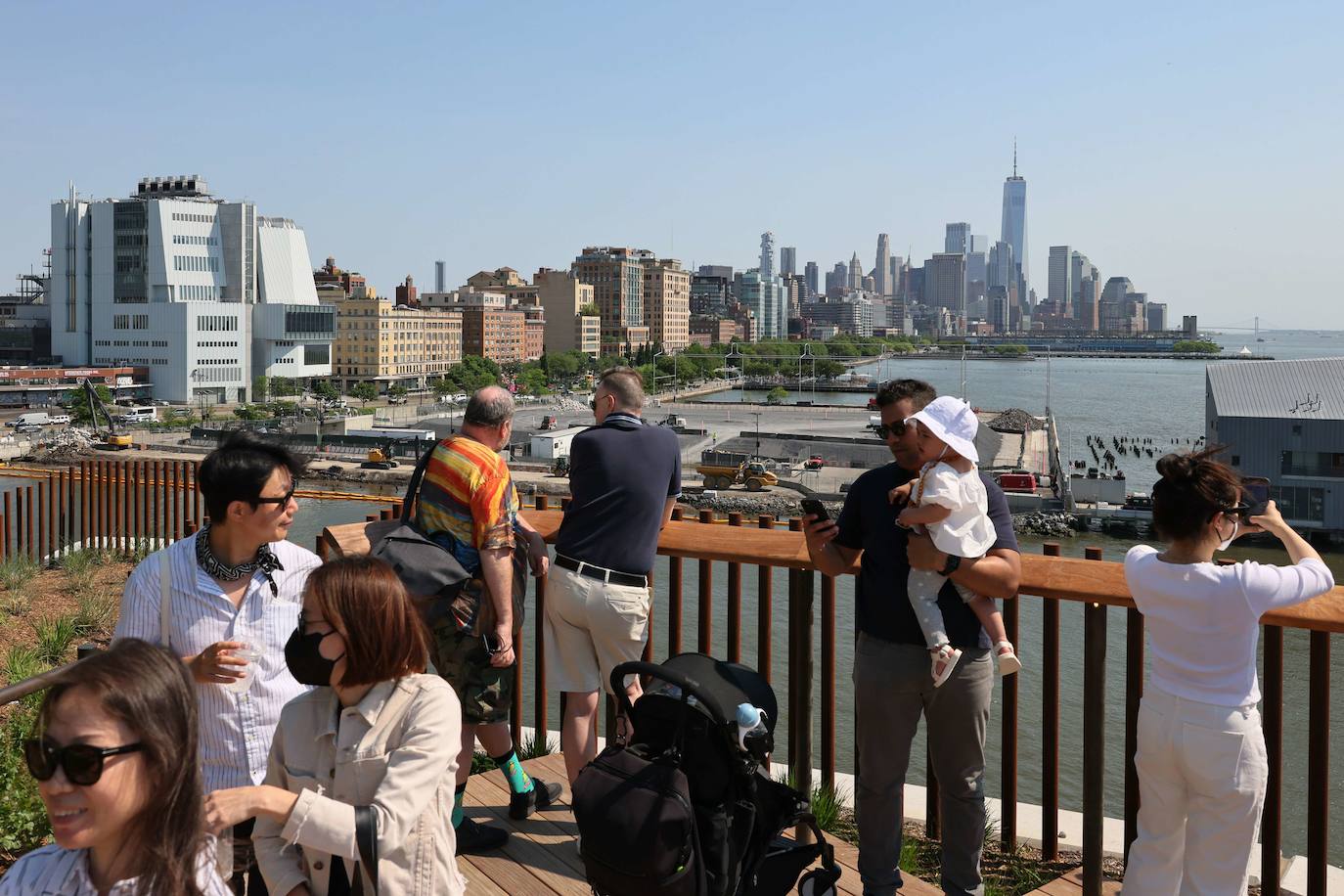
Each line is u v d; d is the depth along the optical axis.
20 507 13.32
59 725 2.04
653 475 4.69
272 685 3.42
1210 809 3.54
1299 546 3.58
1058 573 4.35
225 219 172.25
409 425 129.00
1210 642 3.49
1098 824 4.37
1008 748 5.00
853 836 5.06
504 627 4.50
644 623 4.73
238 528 3.36
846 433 122.00
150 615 3.36
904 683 4.03
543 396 185.00
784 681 24.33
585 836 3.19
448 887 2.89
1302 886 4.66
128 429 121.38
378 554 4.42
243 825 3.36
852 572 4.39
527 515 5.67
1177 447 123.06
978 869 4.11
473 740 4.63
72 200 165.62
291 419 135.12
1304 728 22.83
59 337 168.00
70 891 2.14
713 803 3.21
